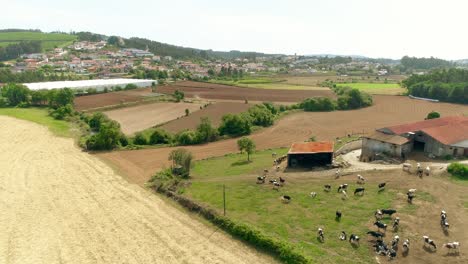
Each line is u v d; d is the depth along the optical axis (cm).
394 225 4400
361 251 3991
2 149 8438
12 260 4066
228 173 6681
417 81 19000
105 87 18500
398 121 11912
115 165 7425
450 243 3925
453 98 15938
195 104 15325
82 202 5600
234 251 4219
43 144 8950
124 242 4444
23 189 6069
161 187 6034
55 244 4397
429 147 7144
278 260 4000
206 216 5034
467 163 6425
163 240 4491
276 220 4747
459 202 4938
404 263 3753
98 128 10594
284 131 10569
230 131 10188
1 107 14275
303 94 18188
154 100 15925
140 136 9200
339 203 5112
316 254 3959
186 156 6769
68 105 12550
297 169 6662
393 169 6191
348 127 11050
